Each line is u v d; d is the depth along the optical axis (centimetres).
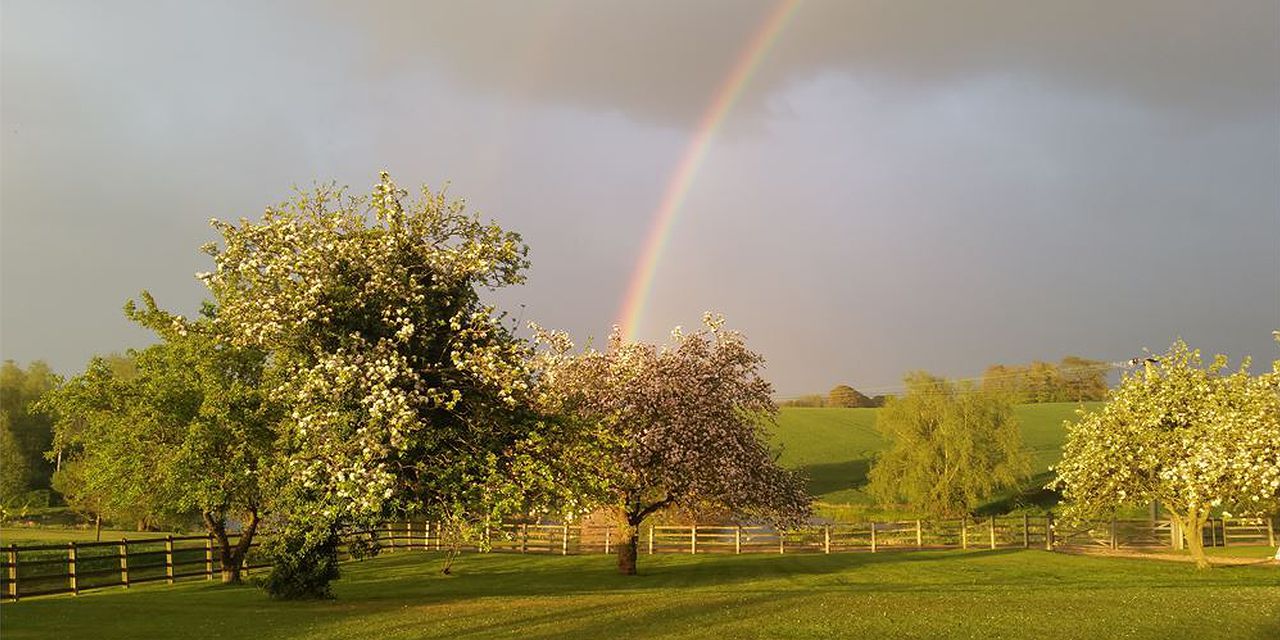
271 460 2502
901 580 3278
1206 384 3425
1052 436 11894
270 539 2550
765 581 3234
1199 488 3225
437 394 2405
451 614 2100
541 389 2659
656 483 3647
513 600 2412
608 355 3834
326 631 1864
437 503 2403
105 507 4406
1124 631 1714
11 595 2672
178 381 3312
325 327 2423
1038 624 1797
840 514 8456
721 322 3872
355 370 2258
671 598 2355
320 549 2494
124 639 1769
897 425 8356
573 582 3250
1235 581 3009
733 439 3684
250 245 2500
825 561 4103
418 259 2548
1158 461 3428
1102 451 3562
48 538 5541
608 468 2680
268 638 1786
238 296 2472
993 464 8038
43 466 10206
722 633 1731
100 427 3388
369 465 2227
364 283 2486
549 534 5212
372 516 2328
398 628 1894
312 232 2472
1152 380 3584
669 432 3628
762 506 3803
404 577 3522
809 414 14700
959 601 2177
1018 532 5325
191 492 3172
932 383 8481
